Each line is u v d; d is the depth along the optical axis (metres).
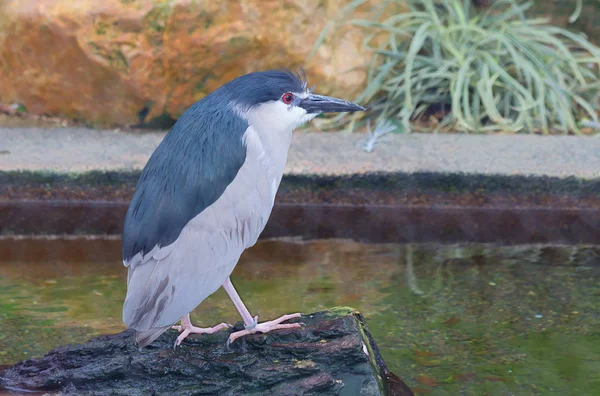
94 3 13.45
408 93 13.50
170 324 6.07
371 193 10.86
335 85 14.40
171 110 13.91
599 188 10.65
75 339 7.46
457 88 13.66
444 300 8.46
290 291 8.64
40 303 8.27
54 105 14.19
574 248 9.94
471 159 11.26
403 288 8.76
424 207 10.81
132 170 10.93
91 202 10.88
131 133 13.45
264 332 6.38
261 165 6.51
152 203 6.00
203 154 6.20
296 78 6.89
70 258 9.58
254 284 8.84
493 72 14.55
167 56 13.52
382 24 14.55
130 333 6.53
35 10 13.65
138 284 5.90
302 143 12.19
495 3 15.66
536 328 7.86
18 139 12.50
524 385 6.76
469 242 10.16
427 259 9.62
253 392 5.87
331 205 10.85
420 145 12.12
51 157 11.30
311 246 10.04
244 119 6.52
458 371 7.02
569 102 14.07
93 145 12.23
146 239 5.90
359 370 6.05
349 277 9.04
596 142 12.30
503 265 9.42
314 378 5.88
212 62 13.75
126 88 13.68
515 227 10.49
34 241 10.14
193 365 6.08
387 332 7.73
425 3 15.25
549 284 8.87
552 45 16.16
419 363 7.15
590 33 16.84
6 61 14.22
